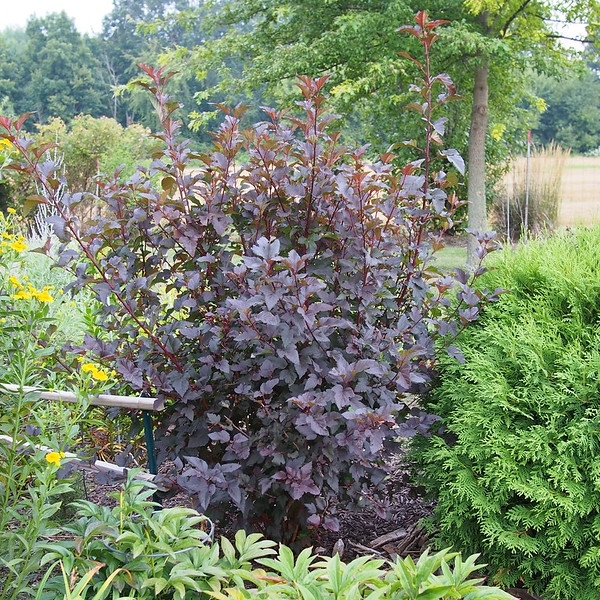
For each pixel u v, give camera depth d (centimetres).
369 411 231
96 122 1559
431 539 293
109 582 169
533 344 262
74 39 3136
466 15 1009
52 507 188
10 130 248
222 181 273
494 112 1225
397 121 1175
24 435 212
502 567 257
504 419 259
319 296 261
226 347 265
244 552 207
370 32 967
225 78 1178
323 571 186
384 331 279
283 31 1134
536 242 326
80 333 441
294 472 241
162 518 193
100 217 280
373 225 266
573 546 247
